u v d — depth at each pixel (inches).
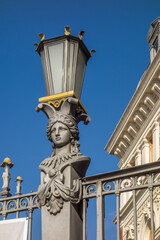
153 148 1152.2
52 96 299.0
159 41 1170.0
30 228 285.1
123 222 1255.5
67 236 270.7
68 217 273.7
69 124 291.4
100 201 275.4
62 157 285.9
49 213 278.2
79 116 301.4
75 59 305.1
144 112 1185.4
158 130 1143.6
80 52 311.3
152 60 1110.4
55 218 276.1
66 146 290.8
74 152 288.2
